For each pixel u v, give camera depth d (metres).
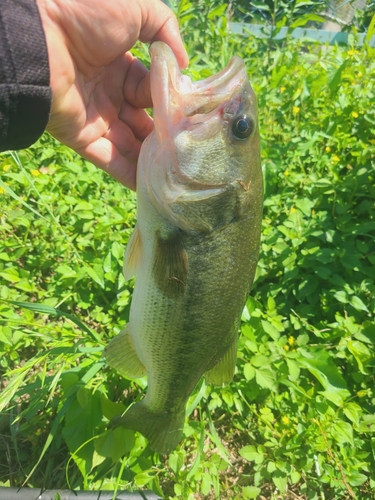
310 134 0.58
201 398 0.38
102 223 0.48
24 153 0.55
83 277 0.47
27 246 0.49
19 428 0.38
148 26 0.32
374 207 0.53
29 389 0.35
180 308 0.29
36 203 0.52
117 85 0.35
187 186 0.28
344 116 0.62
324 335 0.44
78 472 0.38
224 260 0.29
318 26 1.05
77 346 0.35
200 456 0.37
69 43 0.30
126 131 0.36
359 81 0.68
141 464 0.37
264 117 0.63
